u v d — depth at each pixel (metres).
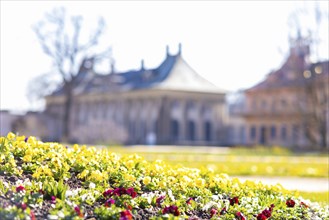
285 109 79.94
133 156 11.92
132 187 9.87
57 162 10.18
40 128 87.12
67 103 84.38
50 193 8.76
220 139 100.94
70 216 7.74
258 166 30.92
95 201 8.98
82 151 11.82
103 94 107.50
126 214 8.05
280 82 81.31
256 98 85.19
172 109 97.62
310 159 41.69
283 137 80.19
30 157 10.28
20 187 8.47
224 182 11.05
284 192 11.83
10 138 11.24
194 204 9.57
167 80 98.31
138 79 104.88
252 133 85.31
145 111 98.81
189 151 54.25
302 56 66.56
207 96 99.88
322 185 21.75
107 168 10.77
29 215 7.50
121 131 81.69
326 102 62.16
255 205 10.18
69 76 80.94
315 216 10.45
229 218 9.33
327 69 67.38
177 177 11.03
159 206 9.32
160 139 94.50
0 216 7.25
